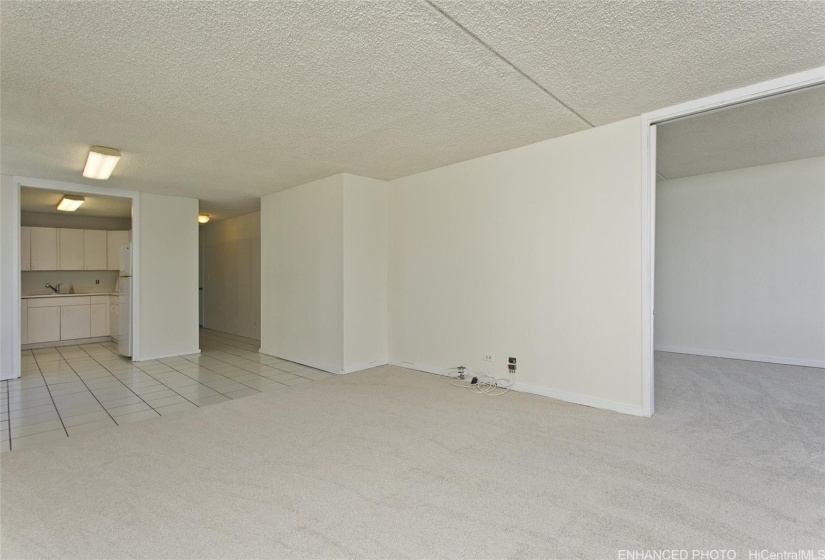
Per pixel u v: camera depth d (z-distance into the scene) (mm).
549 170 3477
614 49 2078
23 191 5125
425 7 1721
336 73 2291
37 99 2564
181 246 5676
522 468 2230
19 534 1677
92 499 1944
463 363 4148
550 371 3506
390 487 2047
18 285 4430
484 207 3941
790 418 2953
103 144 3439
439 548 1593
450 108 2801
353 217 4586
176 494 1989
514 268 3729
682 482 2061
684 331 5523
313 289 4898
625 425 2838
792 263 4738
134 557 1545
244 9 1713
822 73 2277
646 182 2961
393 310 4863
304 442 2609
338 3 1684
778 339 4828
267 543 1626
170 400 3547
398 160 4039
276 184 5023
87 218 7098
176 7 1690
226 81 2365
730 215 5148
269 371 4656
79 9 1691
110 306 6652
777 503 1868
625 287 3084
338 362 4543
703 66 2264
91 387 3996
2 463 2328
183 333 5680
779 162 4738
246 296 7246
